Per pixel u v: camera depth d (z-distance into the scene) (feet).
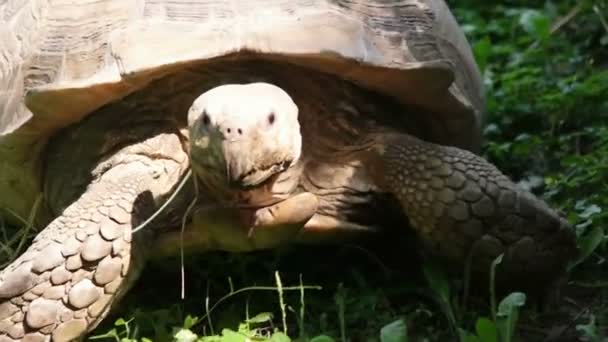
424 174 15.89
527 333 15.44
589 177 19.76
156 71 14.85
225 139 13.39
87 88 14.92
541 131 24.00
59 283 14.32
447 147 16.25
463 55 18.47
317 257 17.61
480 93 19.22
